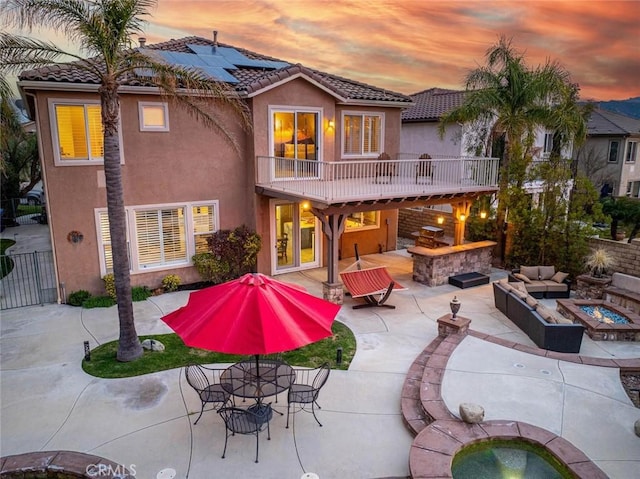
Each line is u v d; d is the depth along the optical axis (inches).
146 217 561.9
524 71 676.7
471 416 282.4
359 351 420.5
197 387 316.2
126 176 539.5
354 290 522.0
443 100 1013.2
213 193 600.4
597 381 343.9
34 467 255.4
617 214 714.2
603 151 1143.0
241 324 258.4
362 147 715.4
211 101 560.1
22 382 362.0
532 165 690.8
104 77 361.4
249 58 722.8
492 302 553.0
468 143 826.8
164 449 283.7
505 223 707.4
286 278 638.5
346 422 312.3
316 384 347.6
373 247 775.7
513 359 378.6
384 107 718.5
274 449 283.7
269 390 291.6
